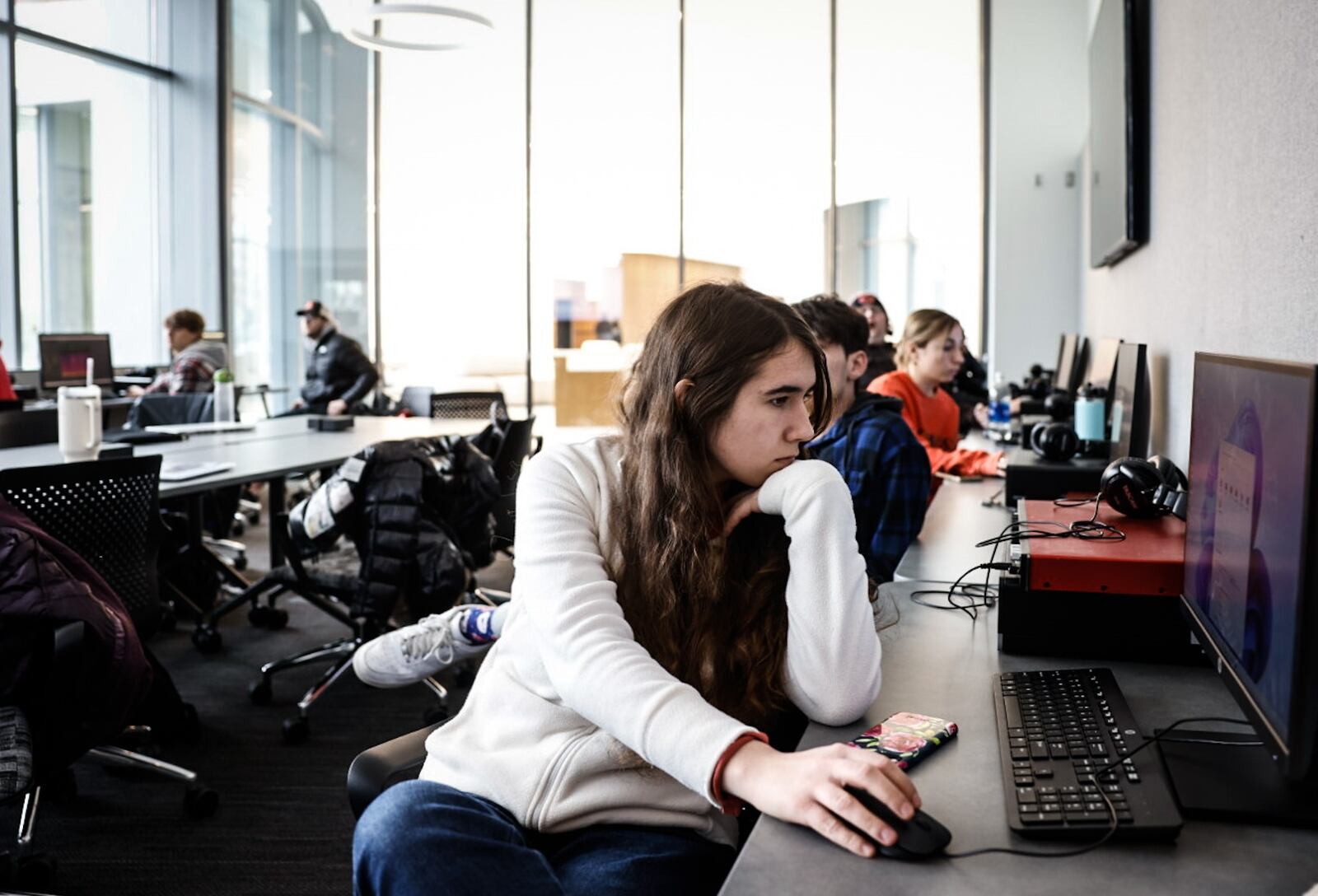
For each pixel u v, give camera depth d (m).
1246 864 0.94
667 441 1.31
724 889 0.91
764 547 1.37
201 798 2.74
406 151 9.33
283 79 9.52
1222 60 2.22
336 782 2.99
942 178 8.60
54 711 2.09
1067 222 7.83
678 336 1.33
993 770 1.14
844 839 0.98
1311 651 0.86
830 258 8.85
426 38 9.17
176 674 3.92
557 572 1.27
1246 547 1.07
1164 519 1.83
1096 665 1.53
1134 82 3.34
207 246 9.00
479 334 9.37
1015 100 7.83
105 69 8.16
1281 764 0.91
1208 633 1.23
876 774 1.01
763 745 1.09
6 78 7.14
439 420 6.46
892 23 8.63
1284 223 1.73
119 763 2.81
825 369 1.39
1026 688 1.35
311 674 3.93
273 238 9.62
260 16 9.41
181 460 4.04
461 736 1.34
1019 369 7.94
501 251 9.30
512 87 9.19
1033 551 1.57
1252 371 1.08
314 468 4.12
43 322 7.57
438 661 1.65
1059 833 0.98
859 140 8.74
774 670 1.31
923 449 2.34
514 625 1.38
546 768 1.27
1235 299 2.09
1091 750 1.14
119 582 2.78
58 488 2.59
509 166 9.24
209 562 4.38
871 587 1.60
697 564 1.31
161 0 8.80
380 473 3.23
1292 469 0.93
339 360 7.61
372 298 9.45
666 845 1.25
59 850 2.57
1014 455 3.24
